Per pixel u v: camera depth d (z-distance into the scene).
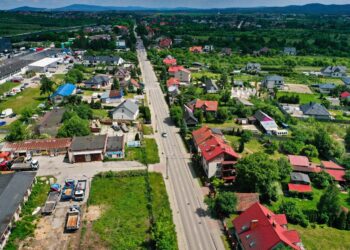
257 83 170.62
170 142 96.69
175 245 54.16
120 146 86.44
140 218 62.06
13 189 65.12
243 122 112.88
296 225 62.00
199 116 110.44
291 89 162.88
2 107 122.38
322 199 64.38
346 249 56.12
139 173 77.19
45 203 64.62
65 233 57.56
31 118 109.56
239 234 54.66
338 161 88.12
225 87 154.88
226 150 74.81
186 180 76.38
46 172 77.50
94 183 73.12
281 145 95.06
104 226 59.50
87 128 96.38
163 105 130.00
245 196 65.19
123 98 135.25
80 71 168.00
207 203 64.56
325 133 96.19
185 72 164.75
